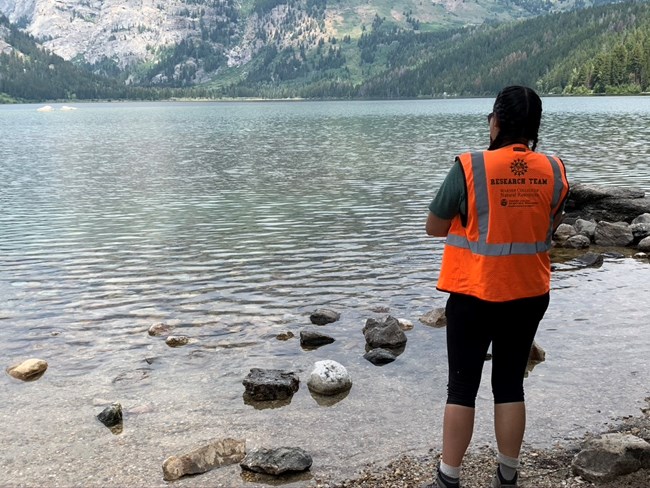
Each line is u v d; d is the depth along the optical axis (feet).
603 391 19.88
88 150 142.61
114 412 18.57
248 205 62.69
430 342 25.07
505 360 12.87
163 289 33.42
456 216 12.47
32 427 18.30
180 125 280.51
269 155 123.03
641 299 29.68
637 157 94.89
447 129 201.67
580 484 14.51
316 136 183.83
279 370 21.67
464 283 12.10
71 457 16.55
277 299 31.40
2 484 15.17
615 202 50.24
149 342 25.52
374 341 24.63
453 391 12.78
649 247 40.57
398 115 355.15
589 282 33.04
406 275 35.50
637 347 23.56
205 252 42.39
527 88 12.42
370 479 15.16
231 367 22.94
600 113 271.28
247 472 15.65
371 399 20.01
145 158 120.67
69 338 26.03
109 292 32.96
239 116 409.08
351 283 34.06
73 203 65.62
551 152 106.32
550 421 17.98
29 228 52.06
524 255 11.94
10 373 22.25
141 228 51.55
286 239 46.19
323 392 20.44
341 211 57.93
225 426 18.30
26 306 30.53
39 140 181.37
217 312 29.40
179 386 21.26
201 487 14.97
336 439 17.37
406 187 72.95
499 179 11.88
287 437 17.56
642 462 14.84
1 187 79.46
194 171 96.37
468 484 14.58
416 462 15.92
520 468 15.40
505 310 12.03
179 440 17.47
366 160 107.45
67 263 39.68
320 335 25.20
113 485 15.11
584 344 23.98
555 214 12.43
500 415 12.91
